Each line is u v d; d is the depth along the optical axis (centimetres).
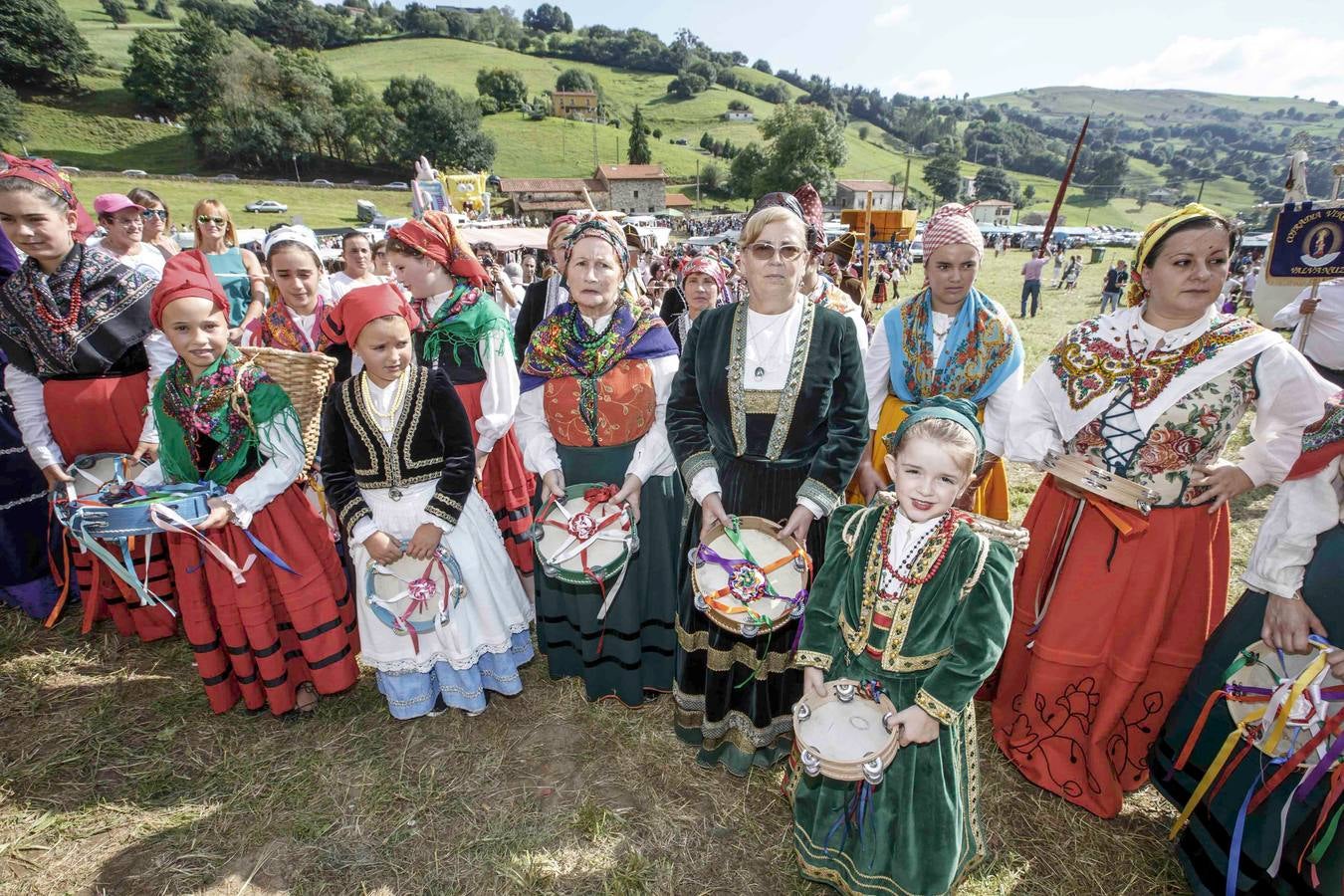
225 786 267
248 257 489
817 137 7750
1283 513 200
